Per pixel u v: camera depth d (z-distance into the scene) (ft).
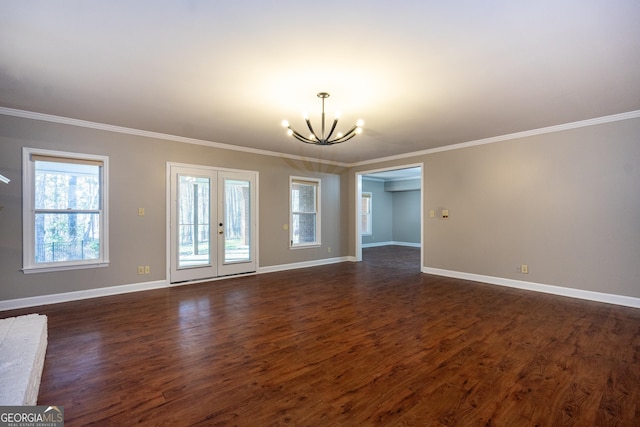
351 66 8.94
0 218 12.32
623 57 8.42
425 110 12.57
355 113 12.93
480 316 11.84
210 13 6.59
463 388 7.05
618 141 13.16
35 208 13.08
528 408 6.32
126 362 8.29
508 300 13.96
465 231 18.21
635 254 12.84
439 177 19.39
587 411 6.21
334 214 24.73
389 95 11.03
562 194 14.67
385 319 11.57
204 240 17.88
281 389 7.04
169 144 16.52
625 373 7.64
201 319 11.59
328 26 7.08
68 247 13.85
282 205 21.36
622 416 6.06
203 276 17.76
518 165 16.03
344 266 23.00
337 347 9.21
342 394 6.84
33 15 6.58
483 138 17.11
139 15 6.63
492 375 7.59
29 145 12.85
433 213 19.72
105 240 14.61
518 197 16.06
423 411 6.24
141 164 15.65
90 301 13.78
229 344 9.42
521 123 14.38
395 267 22.53
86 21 6.82
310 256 23.06
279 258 21.21
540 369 7.86
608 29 7.16
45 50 8.04
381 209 37.81
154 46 7.89
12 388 5.79
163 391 6.96
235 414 6.18
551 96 11.16
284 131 15.71
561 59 8.55
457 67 9.00
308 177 22.88
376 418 6.04
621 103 11.85
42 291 13.21
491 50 8.10
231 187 18.93
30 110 12.59
